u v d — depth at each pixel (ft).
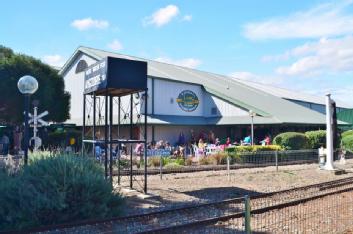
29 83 32.32
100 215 26.86
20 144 87.15
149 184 47.14
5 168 30.01
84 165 29.09
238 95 128.47
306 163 81.00
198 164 73.41
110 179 30.09
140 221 26.00
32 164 27.94
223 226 25.85
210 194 41.06
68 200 25.94
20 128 95.96
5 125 102.12
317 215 30.60
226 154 75.82
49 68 108.68
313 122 121.60
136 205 34.14
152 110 111.75
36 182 26.04
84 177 27.07
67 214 25.73
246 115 116.16
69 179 26.35
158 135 112.47
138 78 38.55
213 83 137.28
